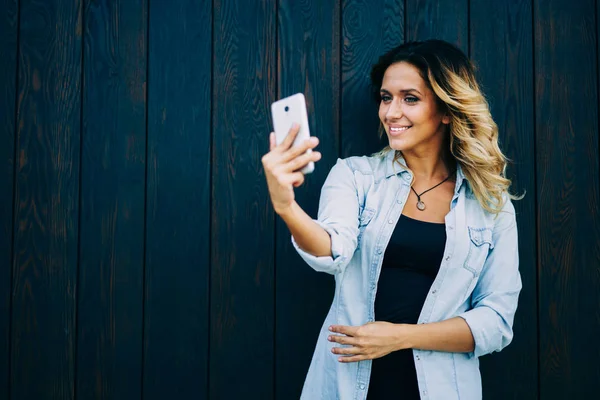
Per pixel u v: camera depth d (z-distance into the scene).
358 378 1.39
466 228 1.44
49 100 1.71
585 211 1.78
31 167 1.70
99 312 1.71
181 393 1.72
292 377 1.73
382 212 1.45
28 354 1.69
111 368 1.71
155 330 1.72
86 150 1.72
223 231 1.74
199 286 1.73
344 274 1.45
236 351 1.73
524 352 1.75
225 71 1.74
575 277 1.77
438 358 1.39
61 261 1.70
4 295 1.68
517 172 1.77
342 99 1.76
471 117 1.46
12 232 1.69
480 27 1.78
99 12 1.72
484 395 1.75
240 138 1.74
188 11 1.74
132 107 1.73
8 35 1.70
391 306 1.41
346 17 1.77
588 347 1.76
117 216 1.72
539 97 1.78
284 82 1.75
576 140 1.78
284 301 1.74
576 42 1.79
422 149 1.50
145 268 1.72
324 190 1.50
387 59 1.53
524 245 1.77
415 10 1.78
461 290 1.42
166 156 1.73
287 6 1.76
